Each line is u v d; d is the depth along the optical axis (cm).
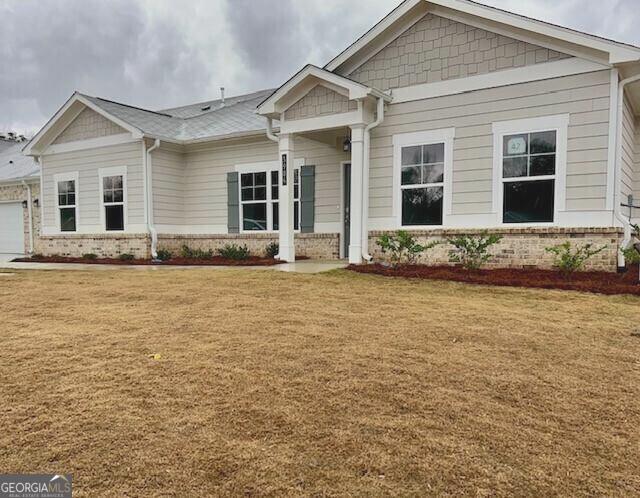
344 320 490
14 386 312
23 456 227
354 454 228
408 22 936
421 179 937
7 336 435
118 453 229
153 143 1295
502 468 217
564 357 372
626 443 241
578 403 288
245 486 203
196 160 1382
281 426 256
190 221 1402
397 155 956
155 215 1315
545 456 228
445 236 902
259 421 262
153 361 360
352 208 948
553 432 252
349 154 1133
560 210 814
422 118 931
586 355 377
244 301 591
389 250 953
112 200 1358
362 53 985
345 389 306
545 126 822
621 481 208
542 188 830
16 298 636
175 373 335
